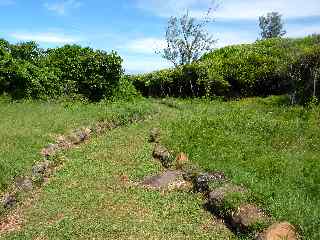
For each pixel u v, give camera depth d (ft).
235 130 70.74
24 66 104.42
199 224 45.06
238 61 126.72
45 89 107.24
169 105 114.83
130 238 42.55
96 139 78.74
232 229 43.11
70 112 90.43
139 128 84.94
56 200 52.54
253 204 43.29
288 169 53.26
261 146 62.69
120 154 69.36
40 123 77.41
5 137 66.13
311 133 68.54
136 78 148.97
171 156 62.18
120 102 110.73
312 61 98.22
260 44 142.20
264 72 120.37
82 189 55.88
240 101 114.32
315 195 46.68
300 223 38.42
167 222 45.70
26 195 53.16
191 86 129.29
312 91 95.50
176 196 51.88
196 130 70.49
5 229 46.44
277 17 236.02
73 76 113.70
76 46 117.80
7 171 53.72
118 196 52.95
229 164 54.08
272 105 100.63
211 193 48.21
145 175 59.62
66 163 65.98
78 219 47.09
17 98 102.53
